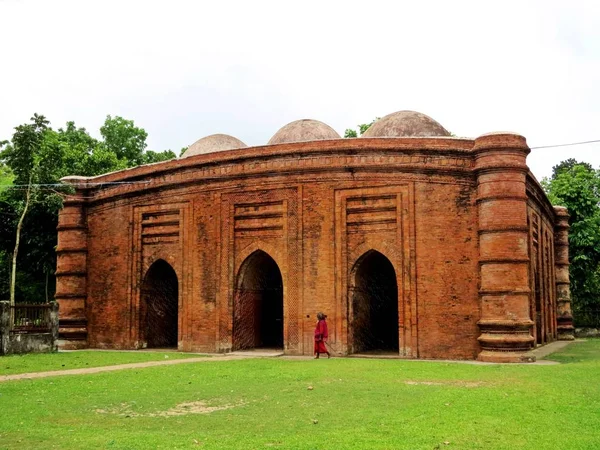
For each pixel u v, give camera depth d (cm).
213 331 1387
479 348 1191
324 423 562
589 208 2386
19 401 697
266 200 1359
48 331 1371
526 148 1191
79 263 1600
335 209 1304
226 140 1644
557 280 2097
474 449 467
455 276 1222
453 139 1244
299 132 1507
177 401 693
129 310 1517
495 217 1176
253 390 768
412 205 1252
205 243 1419
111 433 529
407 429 530
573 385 775
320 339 1227
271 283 1503
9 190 1844
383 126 1464
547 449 467
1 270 2302
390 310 1473
